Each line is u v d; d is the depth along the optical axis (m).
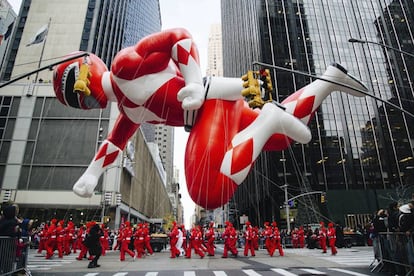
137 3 100.38
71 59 5.97
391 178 43.41
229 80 5.32
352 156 43.41
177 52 5.08
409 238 7.36
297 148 42.41
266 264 11.80
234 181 4.68
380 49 52.34
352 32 52.25
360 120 46.03
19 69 54.56
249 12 56.44
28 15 58.59
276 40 48.12
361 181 42.41
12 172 33.75
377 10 54.94
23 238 8.10
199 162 4.68
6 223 7.34
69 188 33.53
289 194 38.84
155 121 5.83
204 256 15.70
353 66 49.88
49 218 32.56
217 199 4.61
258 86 4.91
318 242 21.09
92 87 5.70
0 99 36.16
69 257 15.02
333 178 41.75
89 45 58.25
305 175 41.22
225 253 14.84
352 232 23.52
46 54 56.00
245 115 5.45
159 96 5.29
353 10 54.00
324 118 45.06
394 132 46.38
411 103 48.88
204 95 4.94
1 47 63.12
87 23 60.38
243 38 62.31
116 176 33.81
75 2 61.00
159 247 21.31
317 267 10.73
